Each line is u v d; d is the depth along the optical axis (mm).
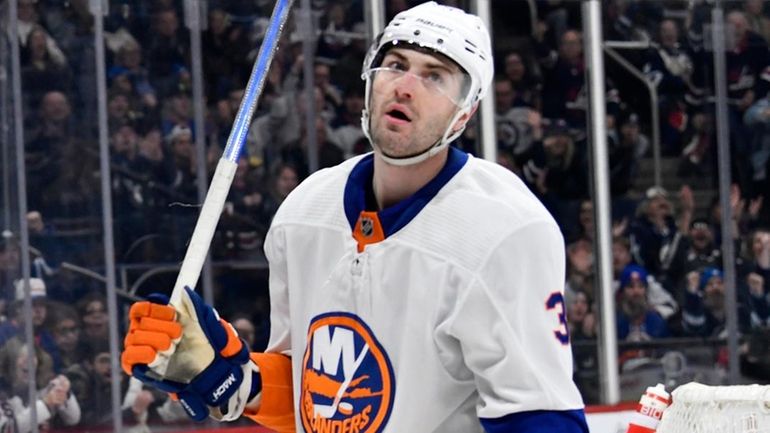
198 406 7398
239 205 19688
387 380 7062
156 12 19359
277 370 7906
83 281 18984
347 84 20094
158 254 19312
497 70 20250
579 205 20578
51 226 18922
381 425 7062
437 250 6934
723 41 20891
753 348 21000
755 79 21031
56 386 18750
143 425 18953
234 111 19750
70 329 18875
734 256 21000
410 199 7105
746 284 21062
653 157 20969
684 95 20984
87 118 19078
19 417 18594
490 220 6930
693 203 21062
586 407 20000
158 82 19359
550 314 6938
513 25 20312
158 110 19375
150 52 19344
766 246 21094
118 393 18891
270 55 7324
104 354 18953
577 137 20578
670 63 20891
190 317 7074
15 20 18734
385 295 7062
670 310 20828
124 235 19172
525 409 6727
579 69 20578
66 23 19031
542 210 7086
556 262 7035
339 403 7203
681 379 20734
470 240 6906
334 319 7258
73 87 19047
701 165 21062
